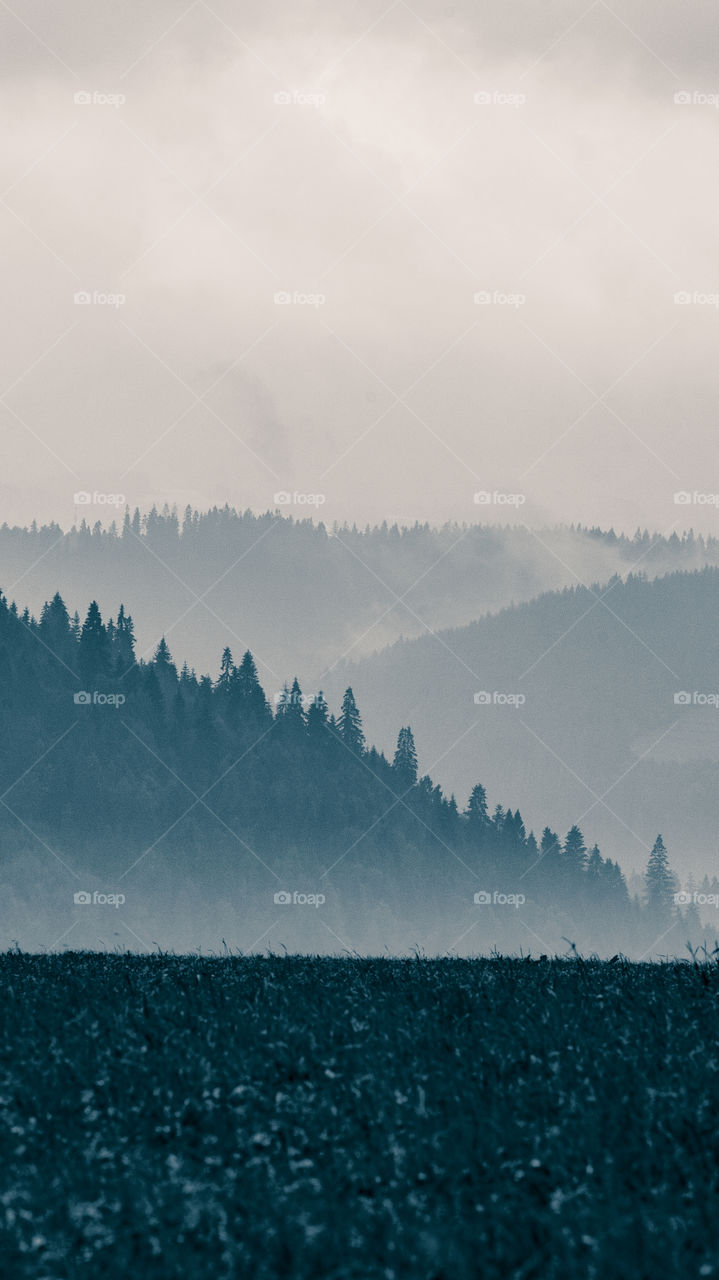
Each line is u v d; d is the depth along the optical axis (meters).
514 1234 21.61
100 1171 24.56
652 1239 20.97
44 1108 27.92
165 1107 28.17
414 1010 36.53
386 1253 20.97
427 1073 29.97
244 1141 26.23
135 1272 20.20
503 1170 24.55
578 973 44.09
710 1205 22.09
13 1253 20.88
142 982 41.97
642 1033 33.12
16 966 48.66
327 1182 24.03
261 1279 20.08
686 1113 26.78
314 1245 21.17
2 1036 33.34
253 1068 30.62
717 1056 30.81
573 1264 20.28
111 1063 30.86
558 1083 29.02
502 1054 31.30
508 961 49.66
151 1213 22.50
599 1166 24.42
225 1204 22.92
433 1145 25.55
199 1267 20.42
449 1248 20.98
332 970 46.62
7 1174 23.88
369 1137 26.36
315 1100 28.52
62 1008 37.03
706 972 43.06
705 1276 19.78
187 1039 33.06
